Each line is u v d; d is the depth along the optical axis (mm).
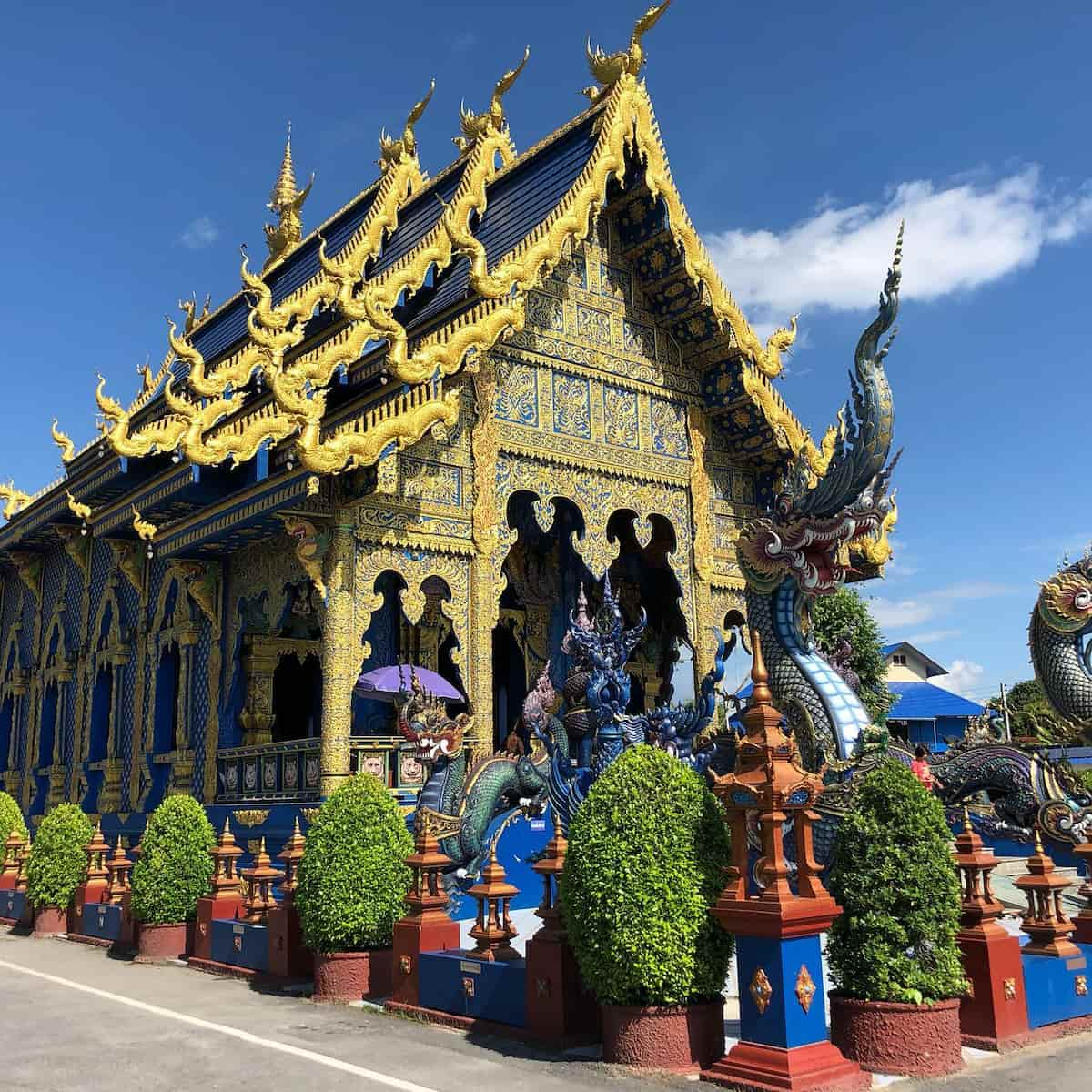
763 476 21953
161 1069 7996
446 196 22953
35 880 16750
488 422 17625
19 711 30141
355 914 10594
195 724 20109
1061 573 16266
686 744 14398
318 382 16781
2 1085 7652
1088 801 15758
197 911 13305
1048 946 9000
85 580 26750
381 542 16125
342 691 15320
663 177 19641
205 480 17875
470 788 14109
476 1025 9016
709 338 20609
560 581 23406
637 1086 7207
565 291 19375
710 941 7602
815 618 34531
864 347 12758
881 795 8000
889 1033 7480
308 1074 7758
